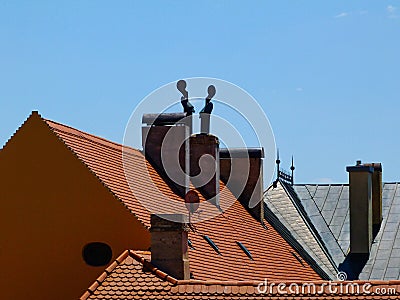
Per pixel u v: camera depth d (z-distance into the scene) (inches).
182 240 2156.7
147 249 2295.8
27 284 2353.6
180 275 2142.0
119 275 2107.5
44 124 2377.0
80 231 2336.4
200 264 2361.0
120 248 2311.8
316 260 3312.0
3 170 2385.6
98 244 2327.8
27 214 2367.1
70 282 2332.7
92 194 2338.8
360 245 3432.6
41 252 2356.1
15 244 2367.1
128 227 2310.5
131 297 2058.3
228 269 2488.9
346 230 3513.8
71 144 2390.5
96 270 2321.6
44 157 2369.6
